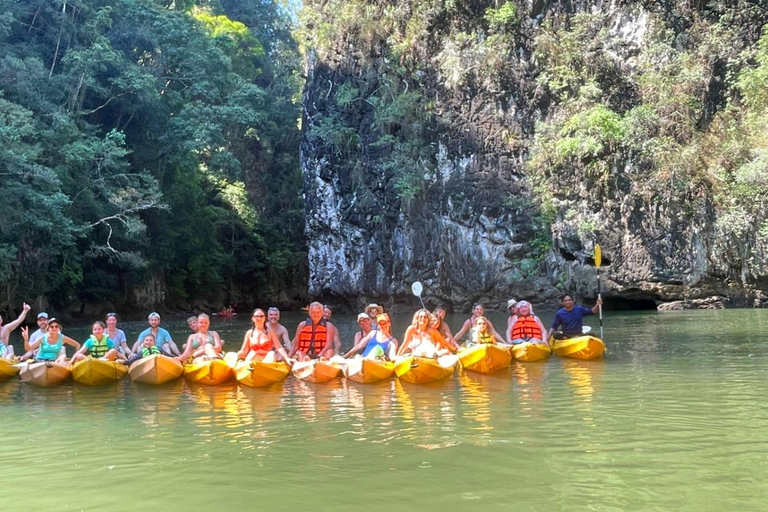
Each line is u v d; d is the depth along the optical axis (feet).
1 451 20.86
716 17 103.86
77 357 37.78
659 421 22.70
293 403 28.25
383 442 20.77
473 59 116.67
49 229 86.79
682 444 19.62
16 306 91.97
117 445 21.31
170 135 113.80
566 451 19.13
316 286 135.33
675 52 104.63
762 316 75.97
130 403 29.25
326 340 38.01
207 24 160.97
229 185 154.71
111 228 102.58
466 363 35.83
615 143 104.12
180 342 64.03
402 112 118.83
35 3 101.09
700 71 100.83
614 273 103.76
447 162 118.01
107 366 35.29
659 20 105.81
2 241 86.33
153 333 39.75
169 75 120.67
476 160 115.44
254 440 21.57
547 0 114.11
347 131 127.24
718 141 99.96
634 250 102.89
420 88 121.08
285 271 166.81
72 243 91.81
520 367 37.32
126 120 116.67
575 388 29.96
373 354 35.45
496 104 114.93
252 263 155.33
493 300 113.80
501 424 22.84
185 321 109.09
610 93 108.47
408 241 120.37
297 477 17.38
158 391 32.42
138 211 111.96
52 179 84.79
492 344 35.94
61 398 30.91
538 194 109.91
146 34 112.37
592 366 37.14
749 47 100.48
